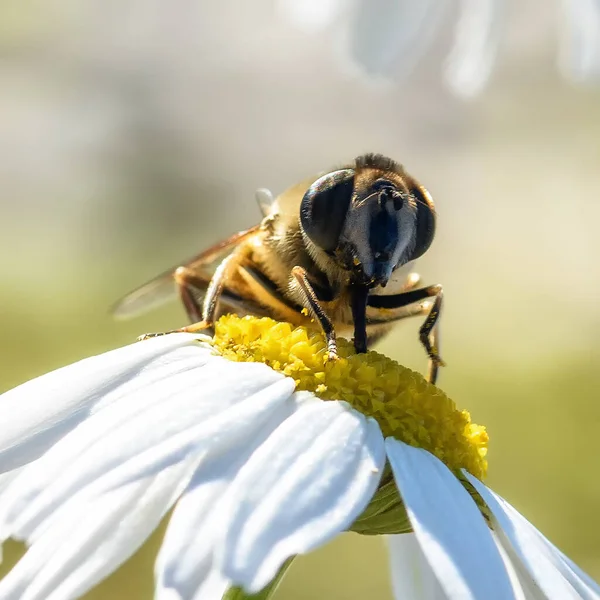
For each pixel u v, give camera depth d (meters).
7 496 0.07
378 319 0.08
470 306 0.19
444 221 0.22
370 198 0.08
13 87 0.25
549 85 0.21
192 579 0.07
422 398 0.08
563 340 0.18
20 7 0.24
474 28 0.09
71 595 0.07
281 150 0.24
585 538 0.15
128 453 0.07
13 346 0.18
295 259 0.08
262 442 0.07
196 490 0.07
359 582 0.14
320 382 0.08
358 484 0.07
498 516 0.07
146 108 0.25
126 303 0.09
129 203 0.23
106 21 0.25
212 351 0.08
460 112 0.22
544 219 0.21
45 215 0.22
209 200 0.24
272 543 0.07
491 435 0.16
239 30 0.19
